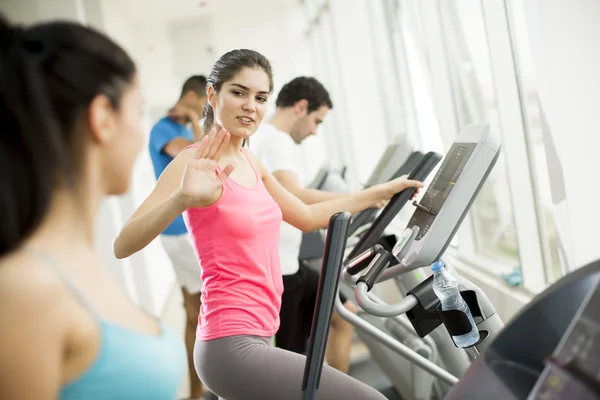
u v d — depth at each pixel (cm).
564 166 206
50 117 78
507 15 266
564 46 198
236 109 172
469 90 340
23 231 78
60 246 81
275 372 151
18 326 72
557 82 201
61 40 81
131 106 88
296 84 295
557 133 204
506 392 96
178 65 905
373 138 576
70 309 77
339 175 438
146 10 791
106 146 86
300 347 270
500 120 273
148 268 545
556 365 78
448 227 158
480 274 311
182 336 488
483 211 343
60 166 79
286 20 875
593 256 211
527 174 272
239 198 161
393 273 172
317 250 354
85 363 79
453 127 343
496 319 154
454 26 334
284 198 192
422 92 479
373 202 195
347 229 106
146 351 86
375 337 172
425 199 172
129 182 93
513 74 269
